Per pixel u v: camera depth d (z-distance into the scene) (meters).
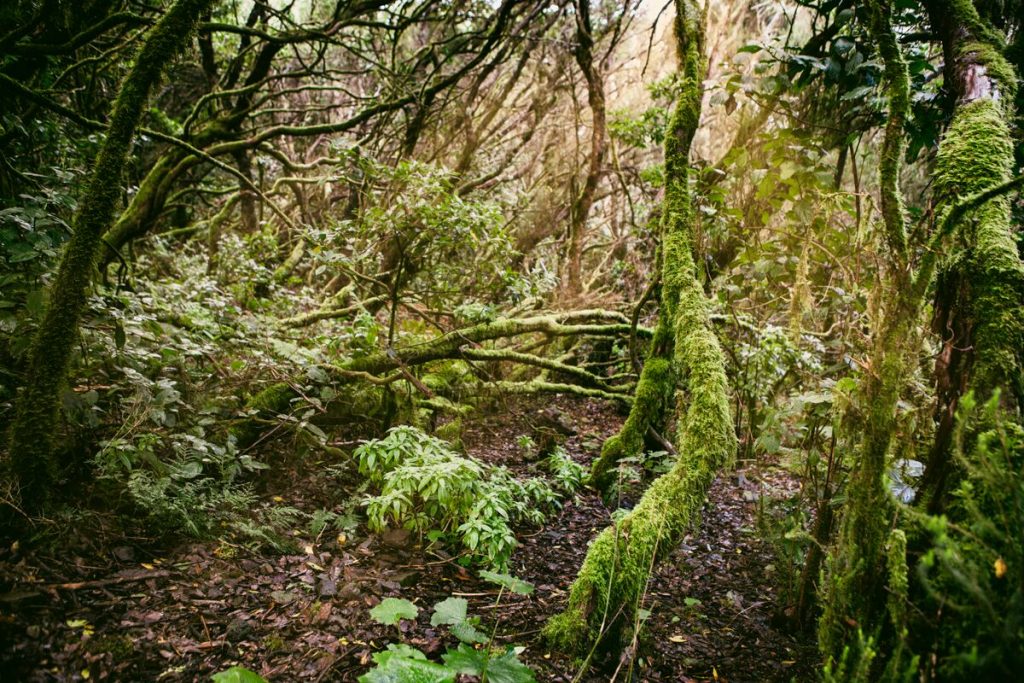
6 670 1.97
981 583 1.24
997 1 2.59
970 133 2.00
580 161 8.27
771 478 4.79
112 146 2.67
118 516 2.95
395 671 1.71
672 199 4.19
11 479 2.55
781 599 3.05
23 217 2.86
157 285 4.86
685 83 4.40
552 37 6.93
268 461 4.11
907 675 1.28
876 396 1.89
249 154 7.36
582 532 3.99
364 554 3.28
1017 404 1.62
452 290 5.20
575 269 7.39
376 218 4.29
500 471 4.00
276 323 5.14
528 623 2.83
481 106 7.76
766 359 4.77
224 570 2.87
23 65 3.76
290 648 2.42
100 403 3.44
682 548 3.78
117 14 3.38
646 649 2.65
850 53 3.61
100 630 2.30
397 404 4.92
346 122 5.68
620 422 7.04
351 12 5.62
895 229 2.00
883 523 1.80
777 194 4.40
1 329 2.81
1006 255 1.72
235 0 6.95
